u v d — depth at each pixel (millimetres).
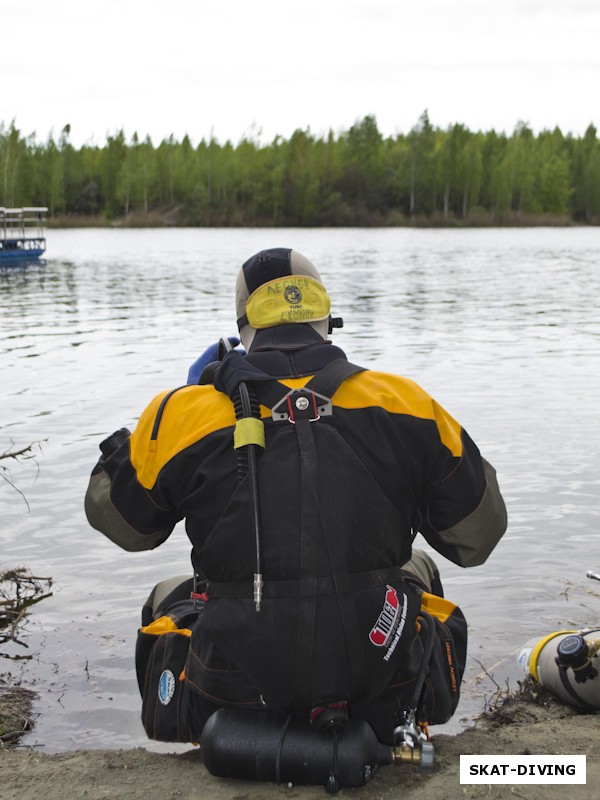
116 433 2572
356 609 2174
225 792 2320
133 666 3695
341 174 111875
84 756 2703
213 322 15898
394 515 2264
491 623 4027
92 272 30906
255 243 59000
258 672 2180
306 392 2270
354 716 2324
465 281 26766
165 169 114562
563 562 4746
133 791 2398
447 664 2471
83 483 6164
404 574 2648
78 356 11789
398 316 16812
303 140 110250
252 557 2189
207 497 2264
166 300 20391
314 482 2186
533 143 136250
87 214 112000
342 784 2197
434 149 123500
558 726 2934
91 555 4953
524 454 6781
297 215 107562
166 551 5039
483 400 8734
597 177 126000
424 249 50594
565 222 119250
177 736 2404
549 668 3238
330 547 2164
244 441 2205
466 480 2371
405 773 2398
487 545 2438
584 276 28922
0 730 3146
